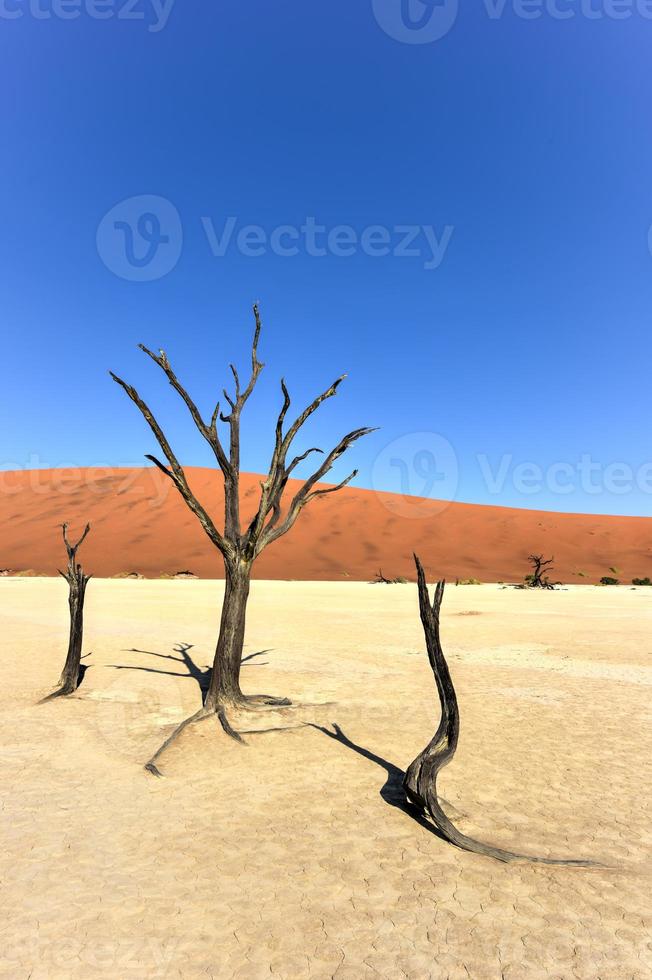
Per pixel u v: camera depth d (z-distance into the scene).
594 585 61.19
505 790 6.31
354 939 3.68
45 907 4.02
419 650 16.48
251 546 9.15
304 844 5.02
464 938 3.70
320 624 22.53
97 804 5.88
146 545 70.81
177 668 13.45
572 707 10.06
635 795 6.17
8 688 11.20
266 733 8.23
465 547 79.50
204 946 3.61
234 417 9.60
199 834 5.21
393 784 6.49
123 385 8.36
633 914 3.99
